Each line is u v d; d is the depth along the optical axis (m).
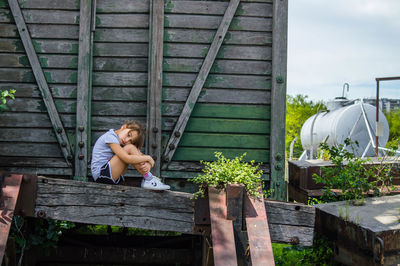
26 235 4.26
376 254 3.89
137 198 3.74
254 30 4.73
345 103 12.88
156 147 4.62
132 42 4.72
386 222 4.25
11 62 4.69
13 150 4.68
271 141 4.65
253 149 4.73
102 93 4.70
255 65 4.73
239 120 4.72
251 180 3.58
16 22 4.65
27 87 4.70
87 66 4.62
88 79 4.64
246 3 4.73
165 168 4.66
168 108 4.70
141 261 4.85
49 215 3.66
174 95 4.71
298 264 5.04
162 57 4.66
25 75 4.70
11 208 3.36
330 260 4.82
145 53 4.72
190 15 4.72
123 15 4.72
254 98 4.73
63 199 3.69
